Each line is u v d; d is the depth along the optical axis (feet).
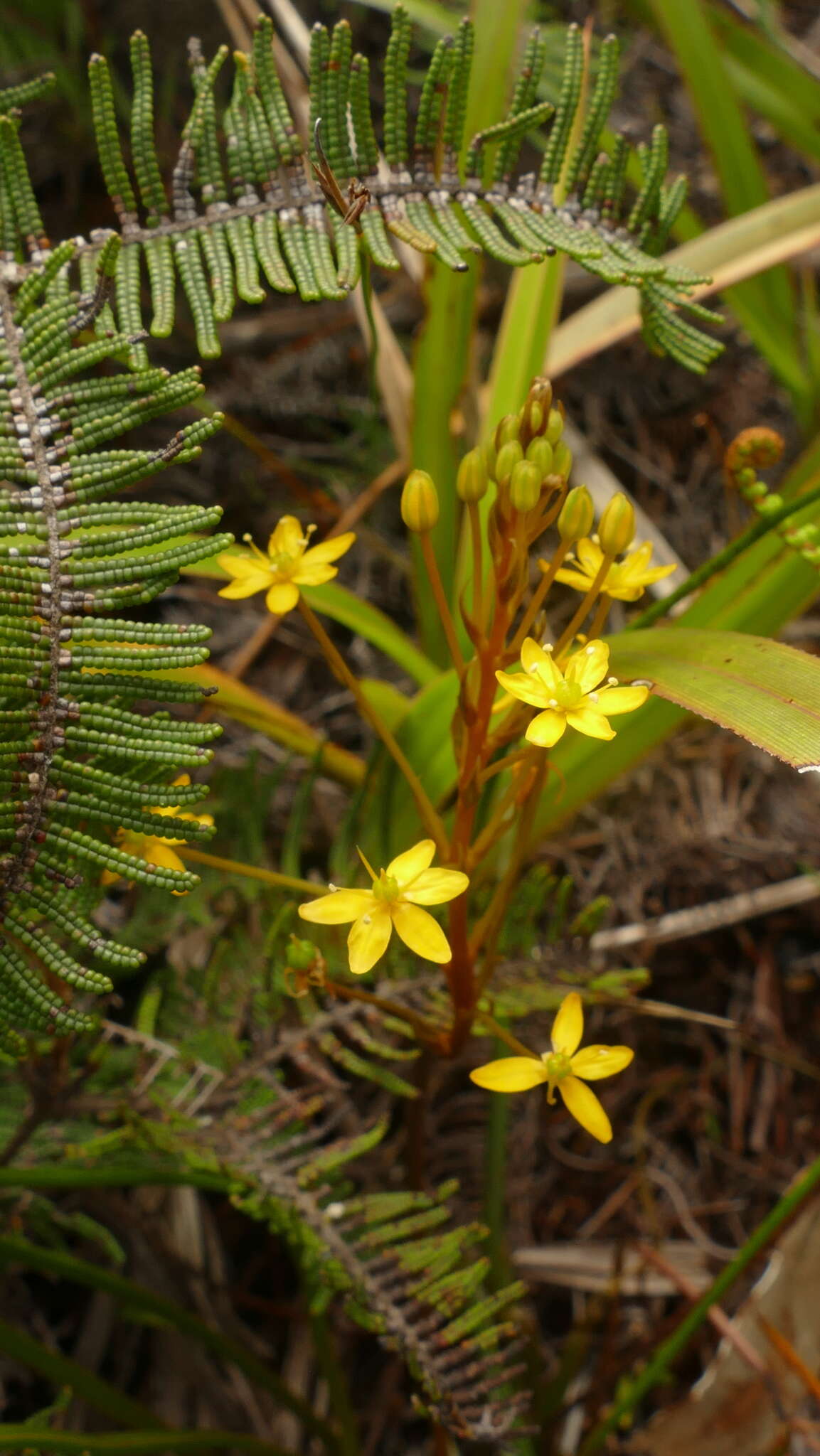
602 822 1.77
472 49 1.09
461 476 1.01
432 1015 1.25
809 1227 1.37
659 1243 1.55
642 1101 1.68
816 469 1.47
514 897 1.26
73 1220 1.25
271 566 1.11
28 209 1.08
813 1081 1.75
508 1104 1.38
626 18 2.23
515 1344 1.10
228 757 1.68
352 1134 1.33
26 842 0.95
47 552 0.97
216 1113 1.22
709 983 1.79
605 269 1.09
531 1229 1.63
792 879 1.79
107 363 1.83
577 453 1.94
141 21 1.89
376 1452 1.46
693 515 2.06
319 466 1.99
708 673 1.03
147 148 1.09
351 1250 1.13
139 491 1.89
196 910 1.29
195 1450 1.26
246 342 1.98
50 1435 1.12
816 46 2.38
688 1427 1.38
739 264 1.48
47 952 0.95
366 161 1.11
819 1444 1.35
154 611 1.85
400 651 1.37
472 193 1.12
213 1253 1.48
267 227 1.10
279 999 1.23
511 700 1.08
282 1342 1.50
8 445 1.00
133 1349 1.43
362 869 1.33
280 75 1.54
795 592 1.34
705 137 1.75
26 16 1.74
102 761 1.03
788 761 0.97
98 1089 1.25
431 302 1.38
